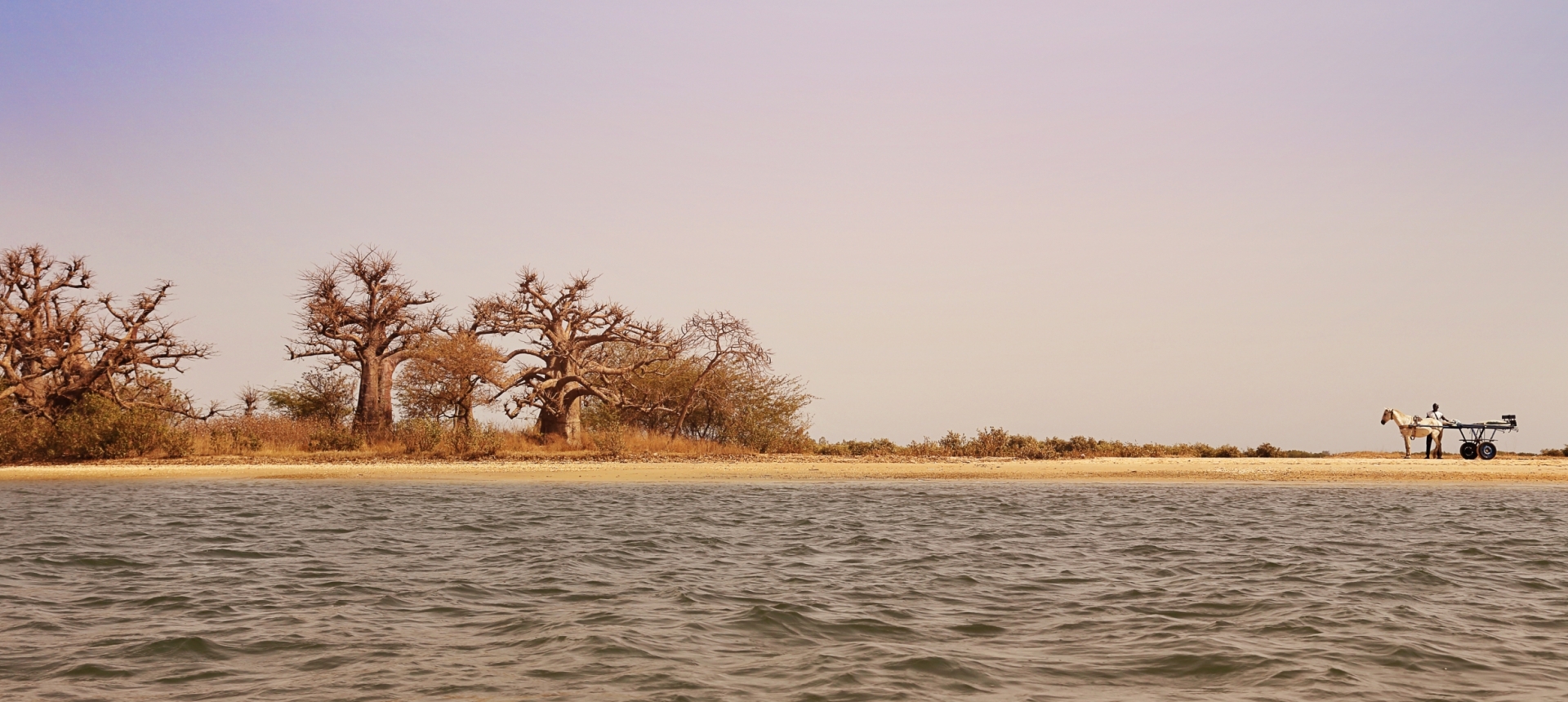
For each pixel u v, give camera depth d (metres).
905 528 18.80
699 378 42.66
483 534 17.83
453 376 40.97
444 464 34.31
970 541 17.00
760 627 10.41
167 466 33.25
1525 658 9.13
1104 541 16.97
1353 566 14.31
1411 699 7.87
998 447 38.28
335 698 7.93
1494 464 32.88
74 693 8.08
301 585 12.81
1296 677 8.51
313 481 29.36
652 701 7.79
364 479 29.86
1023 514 21.19
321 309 41.06
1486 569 14.02
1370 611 11.16
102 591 12.45
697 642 9.73
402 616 10.95
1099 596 12.16
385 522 19.67
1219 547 16.27
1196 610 11.32
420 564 14.47
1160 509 22.31
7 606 11.48
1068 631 10.28
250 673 8.70
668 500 24.06
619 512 21.53
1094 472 31.61
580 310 43.62
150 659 9.15
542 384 41.69
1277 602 11.70
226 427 40.47
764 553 15.66
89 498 24.42
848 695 7.95
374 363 42.19
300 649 9.50
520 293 43.22
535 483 28.70
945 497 24.92
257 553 15.56
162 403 40.25
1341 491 26.55
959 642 9.77
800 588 12.66
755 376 43.22
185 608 11.40
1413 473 30.72
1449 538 17.30
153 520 19.89
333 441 39.78
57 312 40.97
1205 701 7.84
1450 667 8.82
